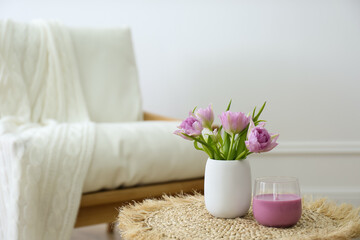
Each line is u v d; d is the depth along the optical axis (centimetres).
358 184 252
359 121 252
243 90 257
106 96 217
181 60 259
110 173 159
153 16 258
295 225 98
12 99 192
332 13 250
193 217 105
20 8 254
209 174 104
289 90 254
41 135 153
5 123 169
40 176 146
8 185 144
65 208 150
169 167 168
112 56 222
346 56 251
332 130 253
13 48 199
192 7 257
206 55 257
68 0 255
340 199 252
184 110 261
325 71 252
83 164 154
